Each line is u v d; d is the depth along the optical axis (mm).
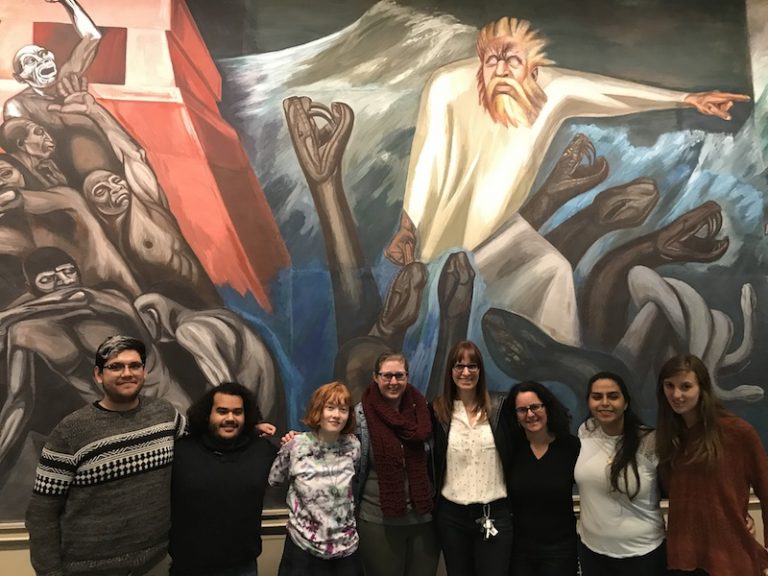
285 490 3654
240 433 2623
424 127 4062
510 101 4156
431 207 3990
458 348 2869
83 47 3797
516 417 2859
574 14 4301
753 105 4344
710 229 4160
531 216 4051
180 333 3646
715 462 2354
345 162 3961
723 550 2322
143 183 3738
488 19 4219
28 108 3691
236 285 3752
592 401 2621
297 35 4031
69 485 2318
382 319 3842
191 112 3852
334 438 2721
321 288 3828
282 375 3709
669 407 2518
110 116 3764
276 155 3906
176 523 2453
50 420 3465
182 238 3732
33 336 3514
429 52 4137
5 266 3539
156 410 2525
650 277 4059
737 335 4059
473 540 2766
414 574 2795
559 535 2686
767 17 4445
